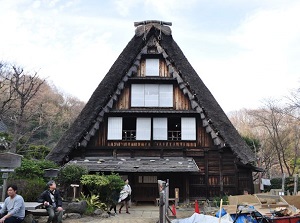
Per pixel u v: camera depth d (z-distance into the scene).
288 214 9.86
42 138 34.38
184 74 19.19
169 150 18.69
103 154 18.59
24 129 27.31
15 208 7.50
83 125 18.20
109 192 13.99
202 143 18.75
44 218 10.68
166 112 18.67
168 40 20.86
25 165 13.47
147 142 18.73
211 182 18.22
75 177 14.34
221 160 18.50
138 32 20.67
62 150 17.86
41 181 12.86
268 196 12.05
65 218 11.27
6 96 26.39
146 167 17.09
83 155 18.42
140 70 19.88
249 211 9.75
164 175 18.02
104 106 18.80
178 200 17.30
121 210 15.20
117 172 17.48
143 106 19.22
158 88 19.48
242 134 37.56
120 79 19.08
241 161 17.45
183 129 18.88
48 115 34.84
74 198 13.20
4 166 10.49
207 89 20.42
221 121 18.84
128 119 19.80
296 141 32.41
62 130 37.16
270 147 32.19
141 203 18.00
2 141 21.62
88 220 11.23
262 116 37.62
